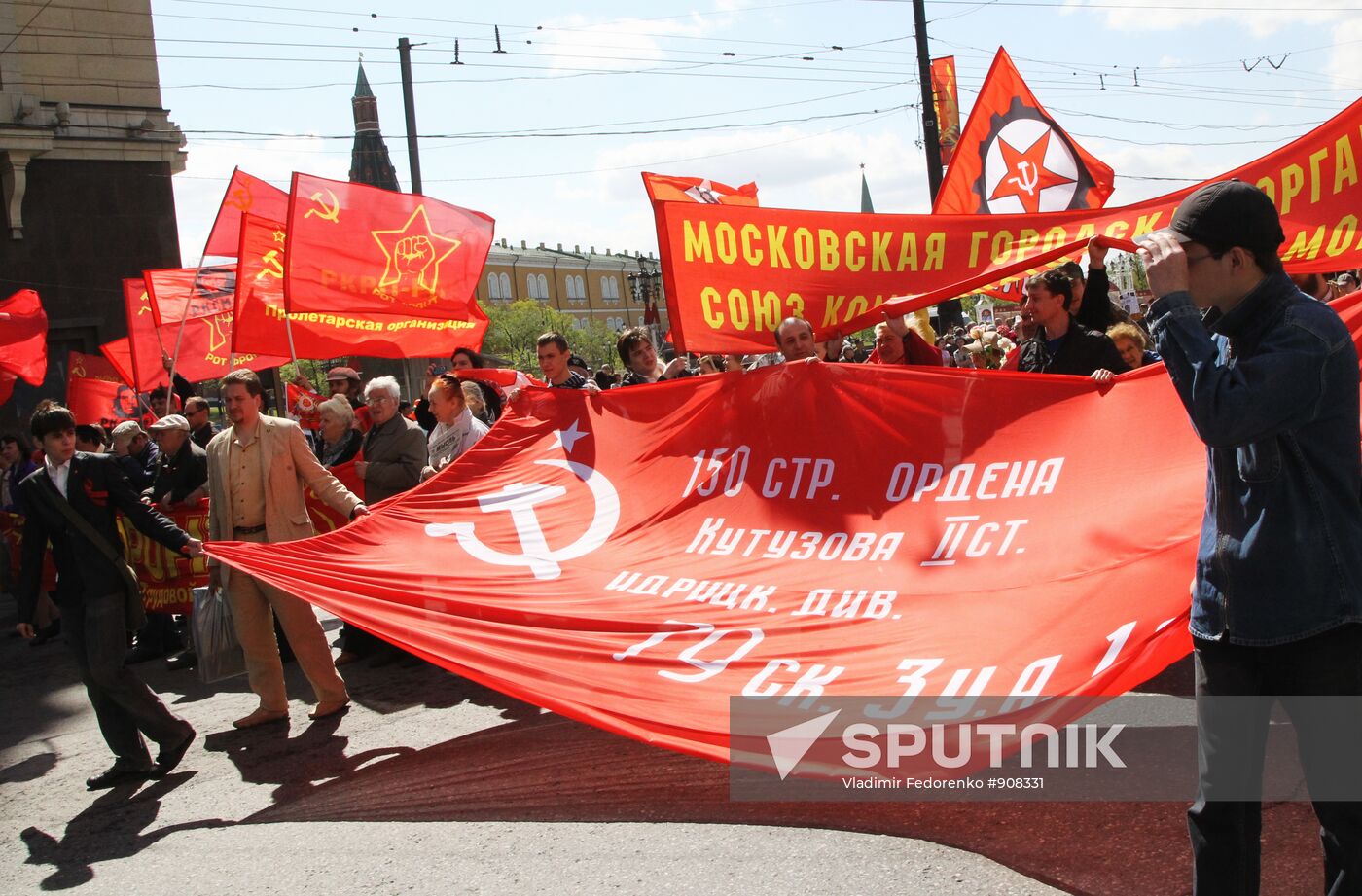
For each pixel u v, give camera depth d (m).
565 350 8.06
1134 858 3.52
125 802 5.25
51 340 20.28
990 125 8.43
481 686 6.64
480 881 3.89
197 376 11.47
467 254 8.73
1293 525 2.56
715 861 3.84
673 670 4.35
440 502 5.99
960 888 3.47
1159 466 4.20
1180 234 2.67
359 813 4.70
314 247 8.12
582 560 5.42
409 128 22.59
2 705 7.72
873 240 6.14
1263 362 2.52
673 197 8.59
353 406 10.87
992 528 4.48
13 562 10.73
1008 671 3.81
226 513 6.30
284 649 8.10
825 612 4.56
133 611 5.56
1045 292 5.69
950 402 4.86
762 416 5.43
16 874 4.50
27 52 19.98
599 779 4.73
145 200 21.09
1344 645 2.54
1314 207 5.30
